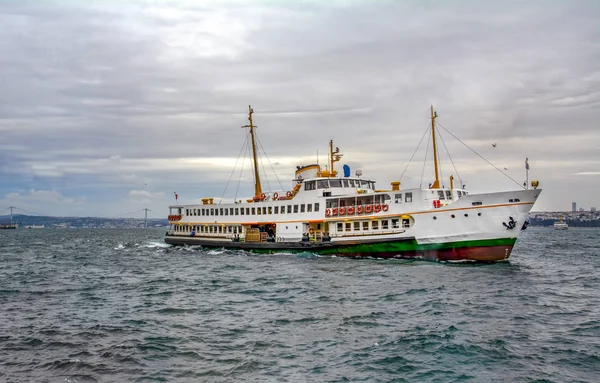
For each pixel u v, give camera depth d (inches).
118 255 3053.6
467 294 1343.5
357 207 2161.7
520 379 716.0
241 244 2637.8
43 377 738.8
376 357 808.9
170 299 1358.3
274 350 852.6
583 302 1268.5
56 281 1779.0
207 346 882.1
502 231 1817.2
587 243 4311.0
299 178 2583.7
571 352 830.5
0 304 1312.7
